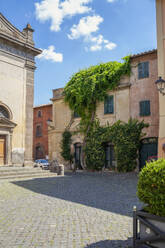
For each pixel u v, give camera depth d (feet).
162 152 43.24
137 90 61.93
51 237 14.74
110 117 66.80
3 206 22.95
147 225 12.11
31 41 66.49
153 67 59.67
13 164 59.57
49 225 17.07
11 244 13.64
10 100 60.75
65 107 80.07
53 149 81.61
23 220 18.33
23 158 61.93
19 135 61.87
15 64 62.64
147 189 12.55
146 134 59.00
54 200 25.89
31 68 66.54
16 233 15.43
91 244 13.64
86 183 41.22
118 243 13.78
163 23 47.24
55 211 21.07
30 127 64.39
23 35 64.85
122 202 25.02
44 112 117.80
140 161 60.44
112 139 64.44
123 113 64.08
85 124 72.23
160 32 47.21
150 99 59.21
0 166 57.11
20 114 62.69
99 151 67.72
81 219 18.61
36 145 118.83
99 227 16.65
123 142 61.72
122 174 58.44
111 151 67.05
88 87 69.72
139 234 12.79
